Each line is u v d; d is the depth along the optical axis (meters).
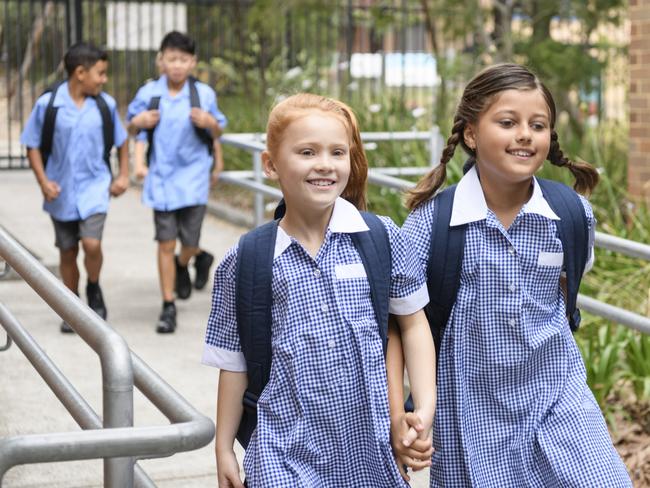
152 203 8.68
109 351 2.82
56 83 8.52
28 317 9.01
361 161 3.61
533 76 3.70
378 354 3.42
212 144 8.93
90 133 8.42
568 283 3.78
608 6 13.72
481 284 3.71
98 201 8.48
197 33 19.03
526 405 3.73
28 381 7.31
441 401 3.75
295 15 17.03
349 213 3.44
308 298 3.36
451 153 3.84
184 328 8.71
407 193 3.85
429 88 17.61
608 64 13.55
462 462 3.73
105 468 2.83
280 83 17.72
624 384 6.65
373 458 3.40
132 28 20.56
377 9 15.74
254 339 3.41
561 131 12.06
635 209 9.11
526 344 3.70
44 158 8.52
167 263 8.66
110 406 2.81
